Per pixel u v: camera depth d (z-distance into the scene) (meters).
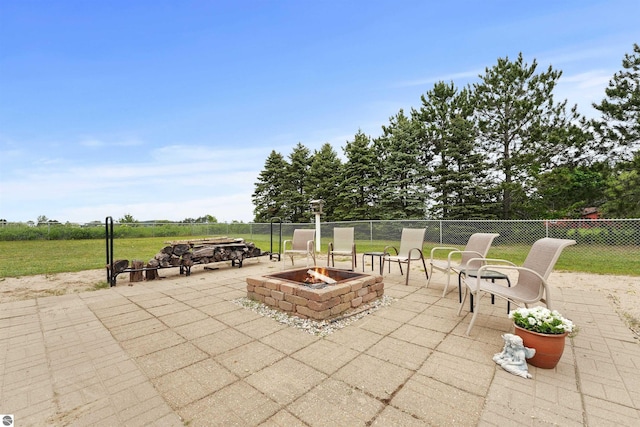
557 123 12.86
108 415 1.71
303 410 1.73
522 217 13.31
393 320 3.27
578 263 7.08
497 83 13.42
